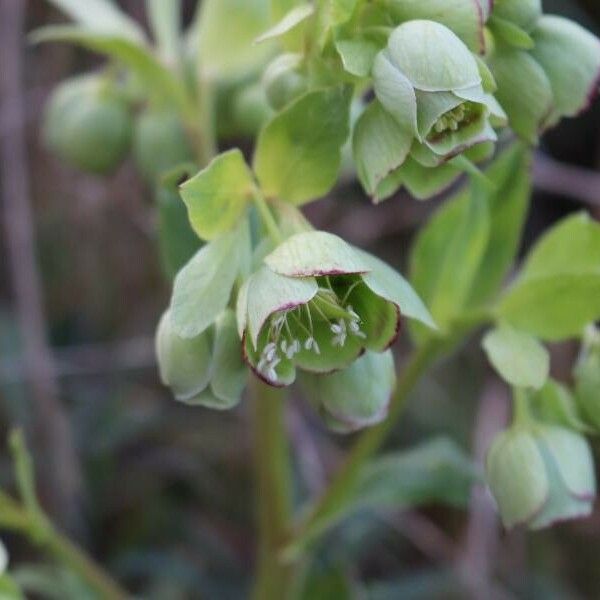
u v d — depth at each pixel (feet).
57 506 1.73
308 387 1.15
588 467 1.21
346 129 1.17
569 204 2.02
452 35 1.09
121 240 1.99
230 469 1.86
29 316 1.73
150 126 1.49
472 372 1.90
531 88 1.17
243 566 1.78
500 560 1.78
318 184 1.18
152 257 1.99
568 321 1.27
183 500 1.84
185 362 1.13
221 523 1.83
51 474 1.73
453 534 1.84
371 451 1.35
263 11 1.46
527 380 1.22
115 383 1.93
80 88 1.53
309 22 1.15
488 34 1.17
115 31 1.44
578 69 1.18
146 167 1.50
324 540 1.65
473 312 1.31
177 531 1.78
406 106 1.09
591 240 1.30
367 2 1.13
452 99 1.09
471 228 1.31
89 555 1.75
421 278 1.34
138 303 2.00
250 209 1.18
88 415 1.85
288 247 1.08
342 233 1.94
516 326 1.28
